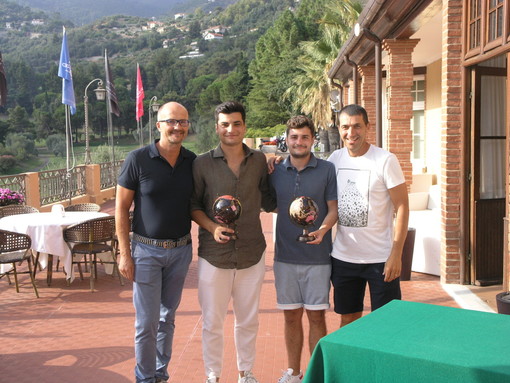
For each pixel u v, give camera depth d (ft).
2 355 16.11
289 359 13.05
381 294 12.44
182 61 356.59
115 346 16.63
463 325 8.05
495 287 21.15
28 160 187.11
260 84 176.45
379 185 12.30
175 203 12.45
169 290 13.03
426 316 8.50
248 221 12.44
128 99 302.04
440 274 22.49
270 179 12.82
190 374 14.42
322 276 12.62
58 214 26.25
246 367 12.94
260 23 557.33
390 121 31.78
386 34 30.58
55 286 24.26
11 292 23.43
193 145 175.52
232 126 12.03
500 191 21.75
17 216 26.05
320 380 7.67
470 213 21.40
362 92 42.50
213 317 12.50
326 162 12.67
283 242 12.73
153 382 12.78
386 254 12.42
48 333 18.03
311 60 96.43
